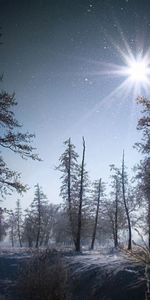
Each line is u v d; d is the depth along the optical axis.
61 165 36.38
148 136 18.31
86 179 35.66
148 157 19.62
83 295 12.09
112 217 48.53
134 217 35.47
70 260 16.53
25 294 11.98
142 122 17.80
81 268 14.29
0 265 17.98
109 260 15.47
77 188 35.97
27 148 16.19
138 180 20.02
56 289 11.84
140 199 21.44
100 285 12.06
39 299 11.71
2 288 13.21
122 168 39.22
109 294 11.23
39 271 12.34
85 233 52.94
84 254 22.39
